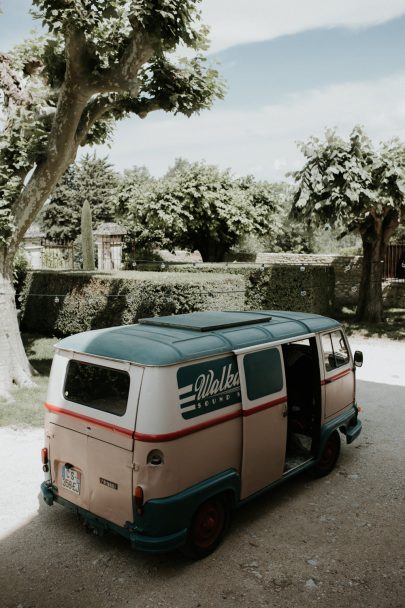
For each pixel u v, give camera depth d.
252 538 4.79
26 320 16.12
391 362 12.32
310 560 4.43
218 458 4.45
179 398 4.08
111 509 4.20
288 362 6.35
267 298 16.19
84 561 4.41
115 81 8.38
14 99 9.51
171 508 3.98
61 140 8.99
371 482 6.01
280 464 5.22
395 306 19.83
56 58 9.64
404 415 8.48
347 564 4.37
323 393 5.82
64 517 5.17
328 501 5.54
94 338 4.69
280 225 25.56
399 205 14.84
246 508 5.38
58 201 48.16
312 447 5.83
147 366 4.01
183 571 4.28
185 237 24.58
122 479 4.07
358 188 14.04
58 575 4.22
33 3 7.68
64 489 4.68
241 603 3.88
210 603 3.88
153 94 9.97
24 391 9.20
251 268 16.28
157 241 26.88
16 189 9.04
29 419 7.82
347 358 6.52
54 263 31.98
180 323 5.13
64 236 46.91
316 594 3.99
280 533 4.87
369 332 15.79
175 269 18.36
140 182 26.81
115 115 10.37
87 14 7.74
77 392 4.54
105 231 32.31
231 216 22.41
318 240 37.47
